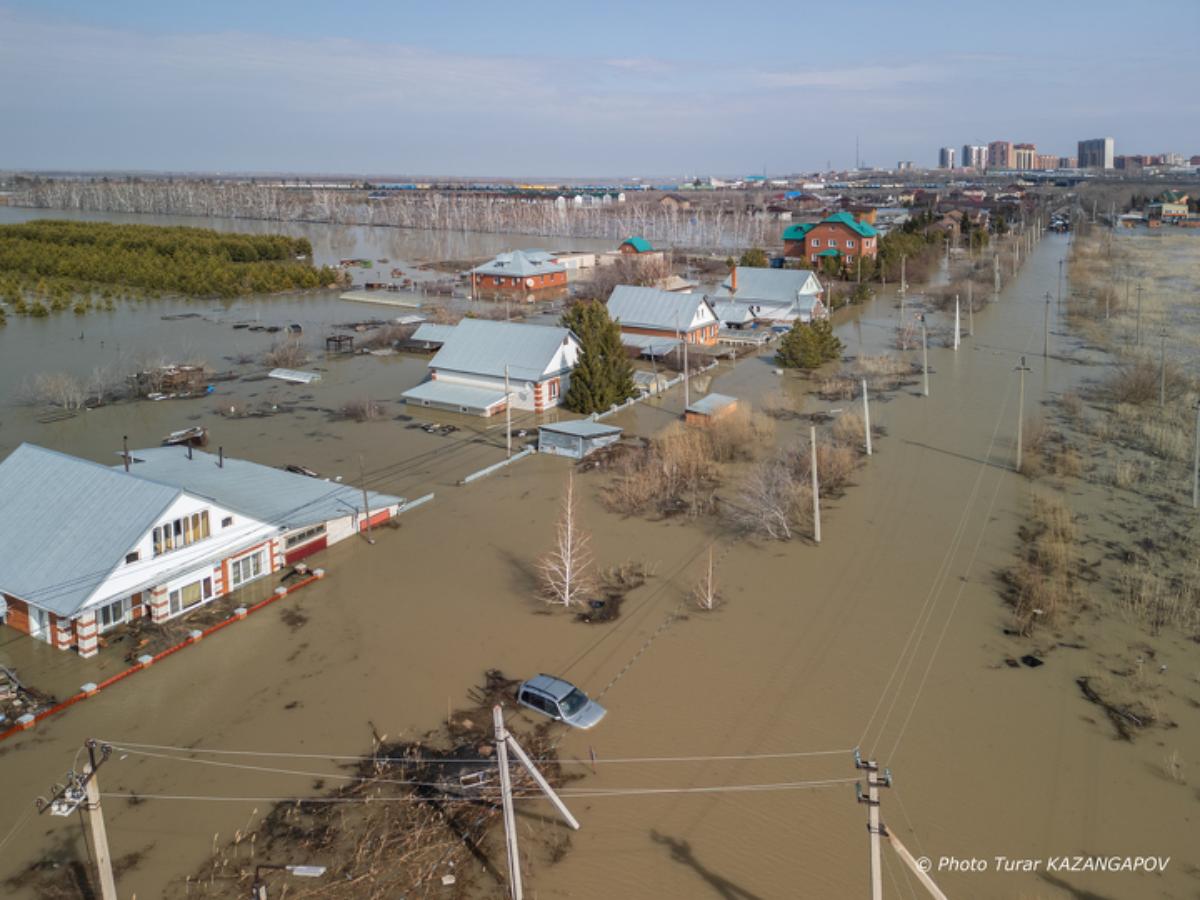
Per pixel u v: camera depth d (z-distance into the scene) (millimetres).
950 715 26672
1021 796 23297
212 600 33719
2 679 28219
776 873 20875
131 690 28297
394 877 20719
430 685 28500
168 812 22938
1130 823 22297
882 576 35531
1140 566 35750
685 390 62312
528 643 30953
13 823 22547
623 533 40062
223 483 39250
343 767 24672
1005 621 31984
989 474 46656
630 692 28031
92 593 29453
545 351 61000
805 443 51812
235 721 26703
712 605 33312
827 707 27156
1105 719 26391
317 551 38219
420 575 36062
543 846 21766
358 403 59906
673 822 22562
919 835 21969
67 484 33938
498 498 44375
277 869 20938
